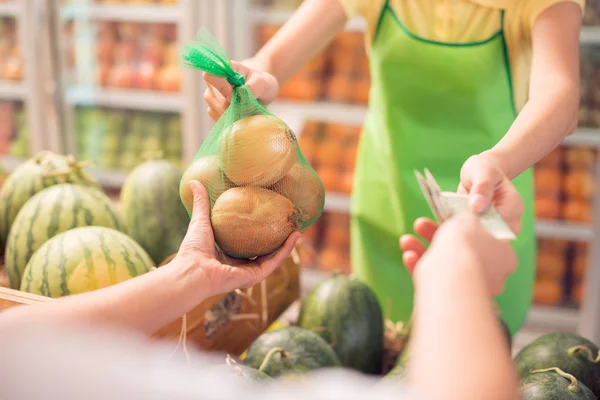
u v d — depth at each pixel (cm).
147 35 300
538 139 87
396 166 143
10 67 304
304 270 288
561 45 103
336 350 98
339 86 271
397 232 148
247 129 77
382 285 156
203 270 67
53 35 291
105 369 30
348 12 126
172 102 294
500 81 130
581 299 262
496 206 68
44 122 302
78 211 101
